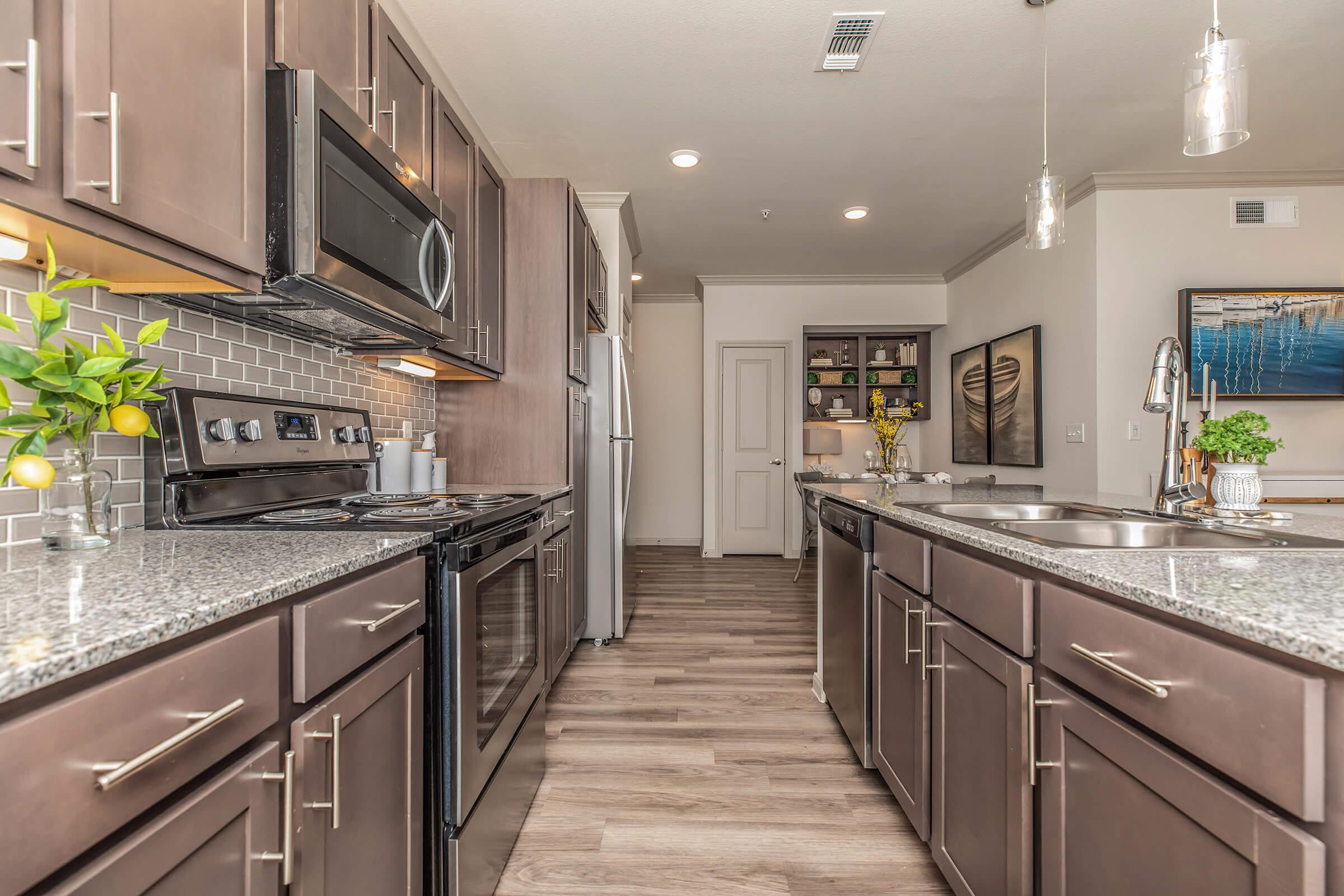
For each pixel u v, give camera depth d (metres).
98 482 1.01
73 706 0.48
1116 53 2.40
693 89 2.64
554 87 2.62
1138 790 0.76
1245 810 0.60
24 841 0.44
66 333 1.10
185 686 0.59
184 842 0.59
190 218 0.97
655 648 3.12
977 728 1.19
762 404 5.89
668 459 6.42
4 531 1.01
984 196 3.82
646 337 6.42
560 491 2.43
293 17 1.20
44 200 0.75
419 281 1.68
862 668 1.89
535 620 1.85
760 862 1.52
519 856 1.54
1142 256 3.53
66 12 0.77
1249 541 1.15
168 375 1.32
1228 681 0.62
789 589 4.48
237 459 1.35
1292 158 3.30
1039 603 0.99
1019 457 4.30
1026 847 1.00
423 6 2.13
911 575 1.54
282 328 1.62
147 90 0.89
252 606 0.69
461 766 1.21
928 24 2.23
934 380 5.84
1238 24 2.24
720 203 3.92
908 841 1.61
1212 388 1.56
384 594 1.01
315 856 0.80
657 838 1.61
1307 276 3.49
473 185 2.28
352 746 0.91
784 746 2.11
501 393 2.77
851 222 4.27
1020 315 4.37
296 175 1.17
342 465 1.83
